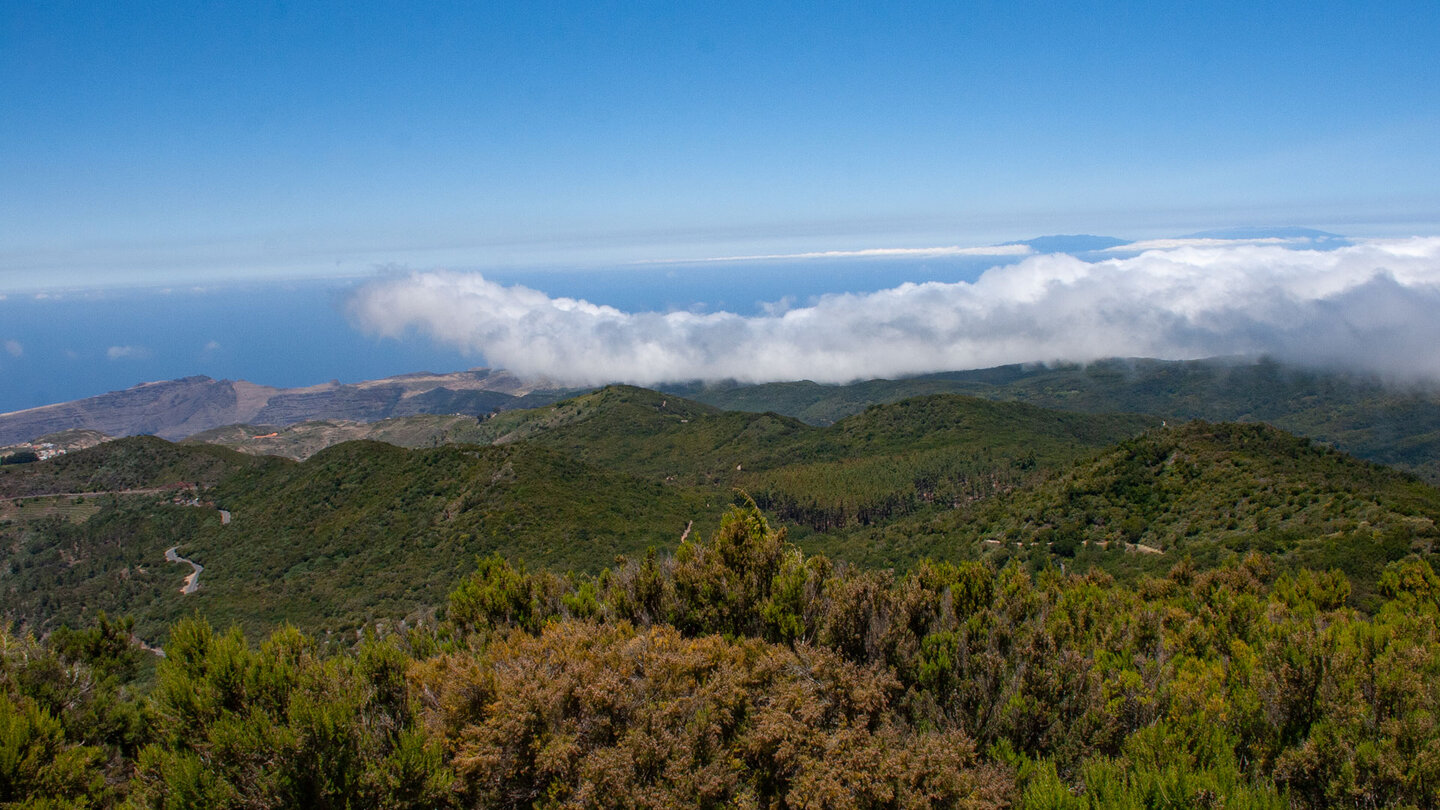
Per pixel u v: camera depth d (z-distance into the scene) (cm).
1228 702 802
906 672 880
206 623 781
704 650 912
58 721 698
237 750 625
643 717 752
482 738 698
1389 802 621
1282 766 670
